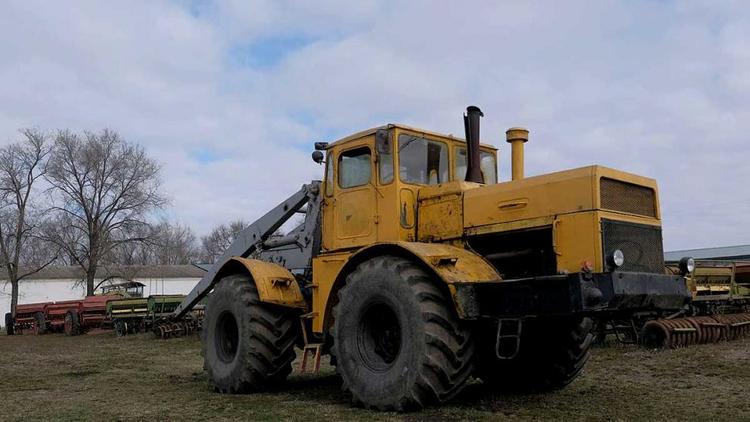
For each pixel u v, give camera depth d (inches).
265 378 290.5
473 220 244.1
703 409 229.8
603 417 215.3
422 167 270.7
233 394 290.2
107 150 1545.3
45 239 1535.4
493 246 242.4
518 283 210.5
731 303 679.1
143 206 1565.0
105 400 277.7
